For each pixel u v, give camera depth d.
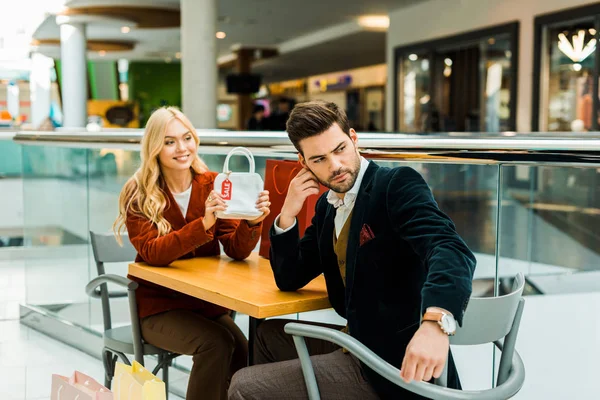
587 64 8.50
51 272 4.25
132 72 28.22
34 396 3.20
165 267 2.38
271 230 2.00
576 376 2.67
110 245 2.87
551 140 2.11
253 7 13.33
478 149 2.26
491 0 10.22
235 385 1.79
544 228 4.62
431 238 1.57
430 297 1.44
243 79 20.50
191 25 10.52
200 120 10.56
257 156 3.09
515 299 1.56
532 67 9.41
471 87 10.98
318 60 21.94
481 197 2.94
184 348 2.37
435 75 11.89
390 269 1.75
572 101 8.79
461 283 1.45
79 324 4.01
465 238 3.24
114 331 2.63
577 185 4.64
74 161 4.08
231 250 2.49
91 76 28.69
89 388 1.72
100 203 3.89
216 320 2.55
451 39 11.24
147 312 2.45
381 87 23.86
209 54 10.57
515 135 2.29
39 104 23.25
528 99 9.53
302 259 1.99
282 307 1.87
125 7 14.75
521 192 4.51
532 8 9.39
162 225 2.45
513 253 4.55
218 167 3.28
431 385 1.51
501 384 1.64
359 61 22.02
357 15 13.97
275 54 20.52
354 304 1.78
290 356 2.15
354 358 1.77
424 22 12.11
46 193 4.32
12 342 4.09
